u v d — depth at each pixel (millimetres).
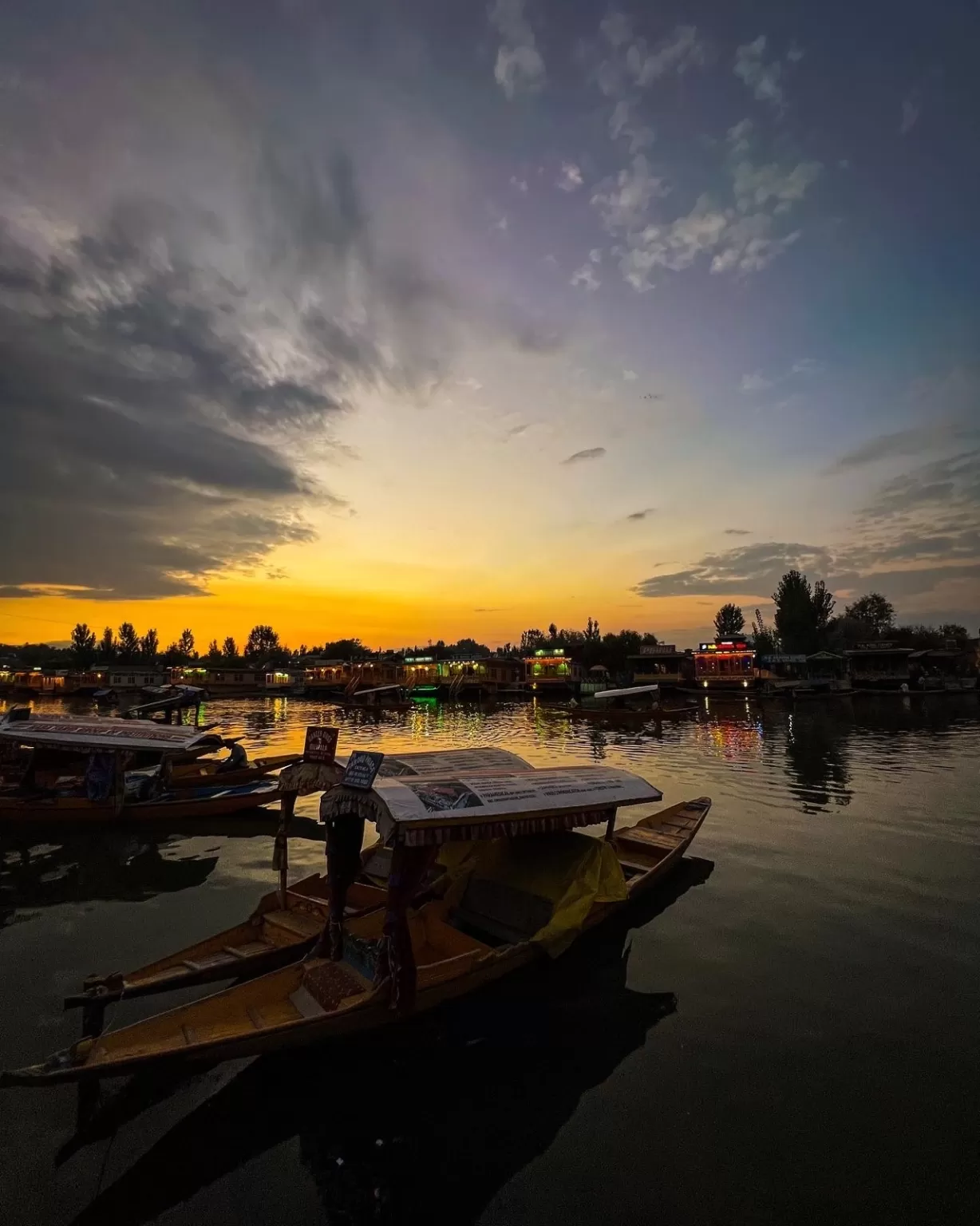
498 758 9805
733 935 8734
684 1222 4426
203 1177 4855
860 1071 5969
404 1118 5410
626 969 7848
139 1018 6777
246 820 15133
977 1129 5262
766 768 21469
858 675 64625
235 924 9344
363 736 34500
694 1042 6410
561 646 87000
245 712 53188
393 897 6359
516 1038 6484
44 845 13102
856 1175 4809
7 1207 4586
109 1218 4512
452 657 77500
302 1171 4891
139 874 11477
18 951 8453
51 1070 4859
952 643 82625
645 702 56562
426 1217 4492
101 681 82500
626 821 14859
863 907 9648
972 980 7574
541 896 8289
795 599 79625
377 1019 6098
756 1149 5062
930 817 14688
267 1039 5516
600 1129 5266
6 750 17312
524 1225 4410
